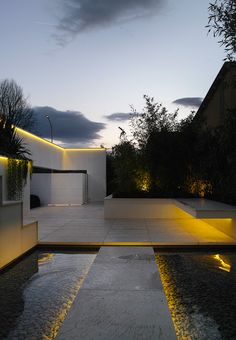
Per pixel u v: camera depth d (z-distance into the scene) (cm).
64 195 2077
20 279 532
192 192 1361
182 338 332
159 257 682
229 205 912
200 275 549
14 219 633
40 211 1634
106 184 2383
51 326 364
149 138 1402
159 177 1373
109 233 910
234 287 488
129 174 1461
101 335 332
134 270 564
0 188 570
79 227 1038
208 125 1485
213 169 1113
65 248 771
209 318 380
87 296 441
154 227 1029
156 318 373
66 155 2377
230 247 757
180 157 1343
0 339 334
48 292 470
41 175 2075
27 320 379
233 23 633
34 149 1733
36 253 729
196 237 832
